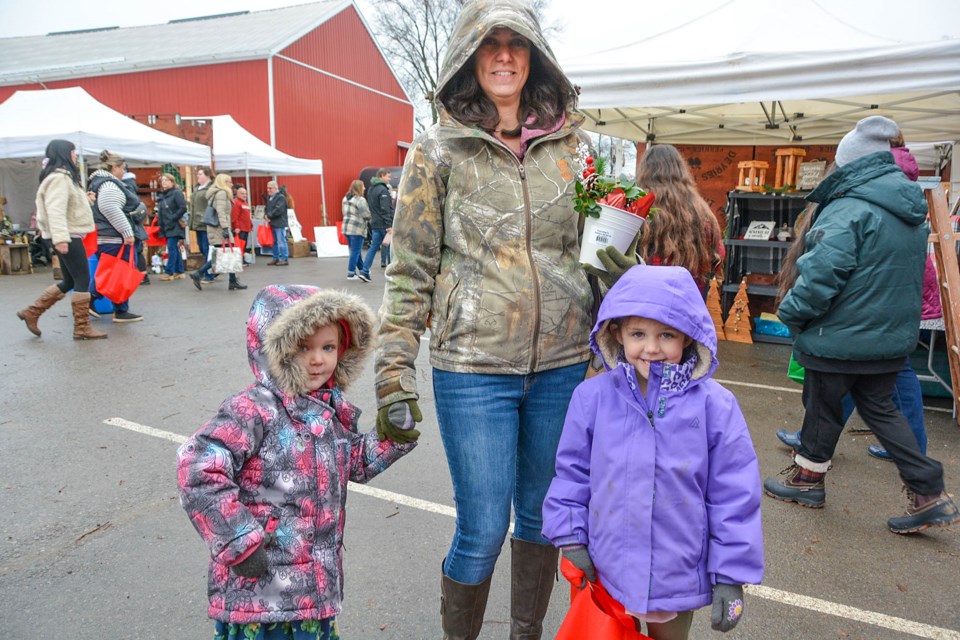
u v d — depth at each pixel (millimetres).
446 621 2037
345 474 1819
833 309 3121
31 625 2373
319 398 1795
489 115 1927
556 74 1953
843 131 7348
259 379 1712
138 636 2328
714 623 1620
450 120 1900
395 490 3525
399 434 1792
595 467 1792
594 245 1902
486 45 1895
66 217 6453
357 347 1840
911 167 3922
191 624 2396
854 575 2811
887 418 3150
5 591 2572
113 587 2611
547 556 2105
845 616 2533
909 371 3562
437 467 3826
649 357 1737
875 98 6270
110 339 6848
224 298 9516
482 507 1895
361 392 5250
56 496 3371
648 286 1707
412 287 1895
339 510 1780
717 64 4797
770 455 4105
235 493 1563
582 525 1804
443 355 1925
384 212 11461
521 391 1936
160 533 3021
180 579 2672
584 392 1854
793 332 3330
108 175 7332
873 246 2990
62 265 6695
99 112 11781
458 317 1889
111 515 3182
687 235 3297
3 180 17938
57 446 4020
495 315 1868
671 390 1730
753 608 2574
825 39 4668
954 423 4699
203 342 6746
